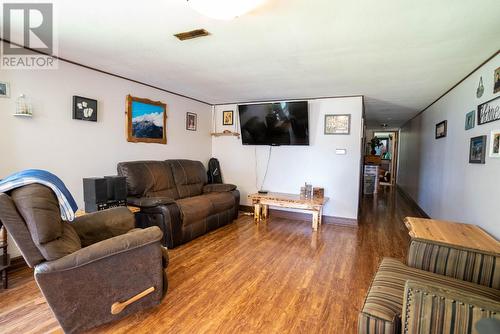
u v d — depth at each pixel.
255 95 4.38
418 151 5.82
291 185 4.73
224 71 3.06
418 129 5.92
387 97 4.24
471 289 1.49
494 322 0.80
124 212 2.38
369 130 10.08
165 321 1.84
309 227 4.16
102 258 1.63
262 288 2.28
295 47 2.31
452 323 1.09
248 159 5.09
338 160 4.38
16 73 2.44
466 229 2.25
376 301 1.37
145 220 3.18
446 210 3.60
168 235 3.08
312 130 4.52
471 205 2.71
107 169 3.31
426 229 2.24
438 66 2.70
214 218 3.86
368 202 6.48
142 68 3.04
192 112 4.78
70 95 2.86
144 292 1.83
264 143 4.82
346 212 4.34
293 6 1.64
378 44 2.20
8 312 1.89
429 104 4.73
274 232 3.85
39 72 2.59
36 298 2.06
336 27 1.92
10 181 1.52
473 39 2.07
